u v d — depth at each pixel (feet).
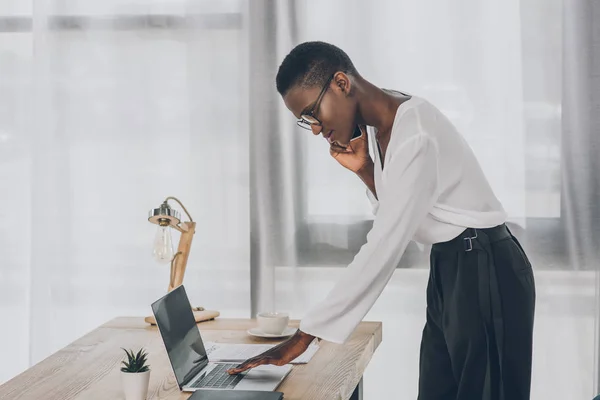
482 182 5.96
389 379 9.43
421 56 9.16
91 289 9.82
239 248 9.53
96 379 5.63
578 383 9.11
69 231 9.80
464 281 5.80
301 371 5.73
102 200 9.76
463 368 5.84
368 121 5.97
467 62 9.11
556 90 9.00
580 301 9.05
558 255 9.07
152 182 9.66
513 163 9.09
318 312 5.54
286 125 9.39
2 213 10.04
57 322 9.89
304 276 9.46
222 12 9.46
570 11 8.95
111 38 9.67
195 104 9.55
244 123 9.46
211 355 6.20
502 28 9.05
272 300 9.52
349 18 9.24
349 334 5.54
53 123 9.78
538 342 9.15
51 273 9.86
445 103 9.16
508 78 9.05
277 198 9.43
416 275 9.30
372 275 5.49
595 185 8.98
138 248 9.75
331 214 9.38
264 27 9.39
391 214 5.49
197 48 9.52
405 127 5.65
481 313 5.76
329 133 5.97
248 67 9.44
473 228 5.83
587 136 8.96
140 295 9.78
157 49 9.61
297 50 5.82
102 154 9.73
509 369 5.82
